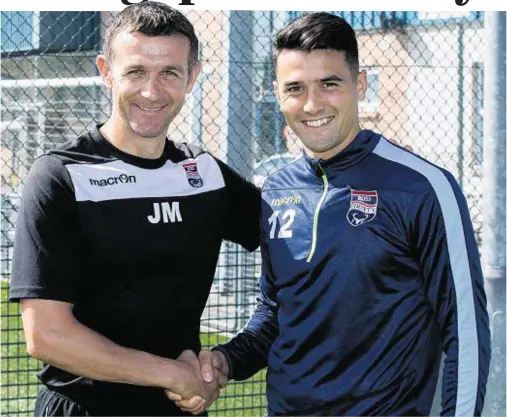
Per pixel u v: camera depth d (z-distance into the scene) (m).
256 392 5.65
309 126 2.56
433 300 2.43
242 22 5.72
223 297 5.97
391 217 2.45
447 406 2.39
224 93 6.16
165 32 2.52
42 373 2.63
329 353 2.51
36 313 2.44
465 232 2.42
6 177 6.86
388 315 2.46
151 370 2.49
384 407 2.46
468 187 7.80
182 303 2.61
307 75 2.52
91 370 2.45
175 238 2.58
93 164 2.54
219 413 5.22
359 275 2.46
